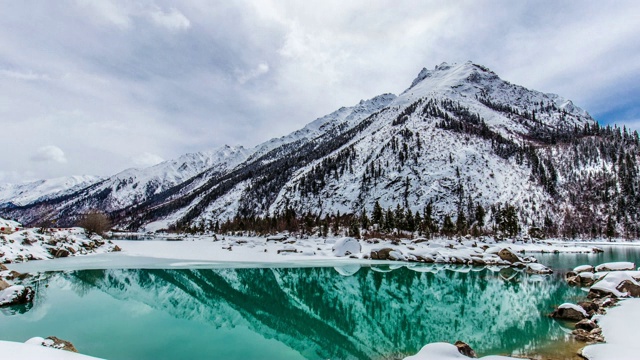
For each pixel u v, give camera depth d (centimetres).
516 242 8981
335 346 1694
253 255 5809
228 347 1661
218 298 2719
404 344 1727
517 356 1498
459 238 8831
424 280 3600
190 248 6881
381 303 2592
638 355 1356
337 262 5003
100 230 9031
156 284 3219
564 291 3003
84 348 1595
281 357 1541
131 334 1819
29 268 3881
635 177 12825
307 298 2747
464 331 1895
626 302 2302
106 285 3114
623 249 7988
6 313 2139
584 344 1627
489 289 3125
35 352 895
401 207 13488
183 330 1911
